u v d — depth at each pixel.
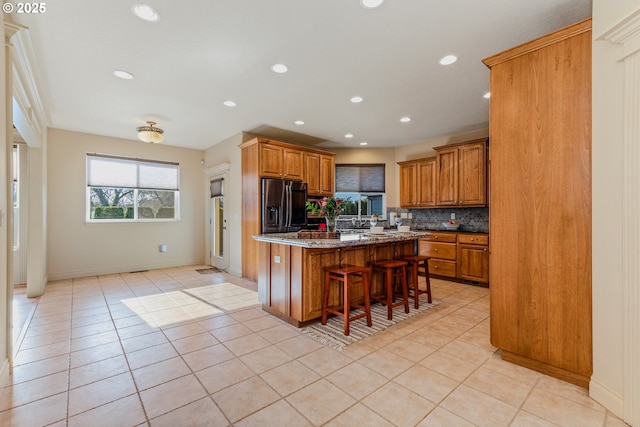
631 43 1.51
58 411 1.66
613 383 1.66
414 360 2.24
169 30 2.28
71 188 5.00
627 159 1.55
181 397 1.79
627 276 1.56
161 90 3.38
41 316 3.18
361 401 1.75
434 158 5.30
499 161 2.22
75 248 5.04
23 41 2.31
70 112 4.09
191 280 4.89
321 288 3.00
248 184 4.90
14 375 2.02
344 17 2.13
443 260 4.96
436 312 3.34
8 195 2.07
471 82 3.23
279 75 3.04
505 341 2.21
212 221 6.18
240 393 1.83
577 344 1.88
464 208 5.34
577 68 1.86
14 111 2.63
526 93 2.08
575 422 1.57
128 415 1.63
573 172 1.88
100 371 2.08
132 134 5.24
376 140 5.83
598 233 1.75
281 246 3.11
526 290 2.10
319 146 6.34
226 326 2.92
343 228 6.12
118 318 3.13
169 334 2.72
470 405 1.71
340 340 2.59
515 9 2.06
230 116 4.32
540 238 2.03
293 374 2.04
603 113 1.71
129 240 5.58
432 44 2.49
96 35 2.34
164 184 6.00
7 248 2.04
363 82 3.21
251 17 2.13
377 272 3.59
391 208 6.31
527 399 1.77
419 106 3.95
